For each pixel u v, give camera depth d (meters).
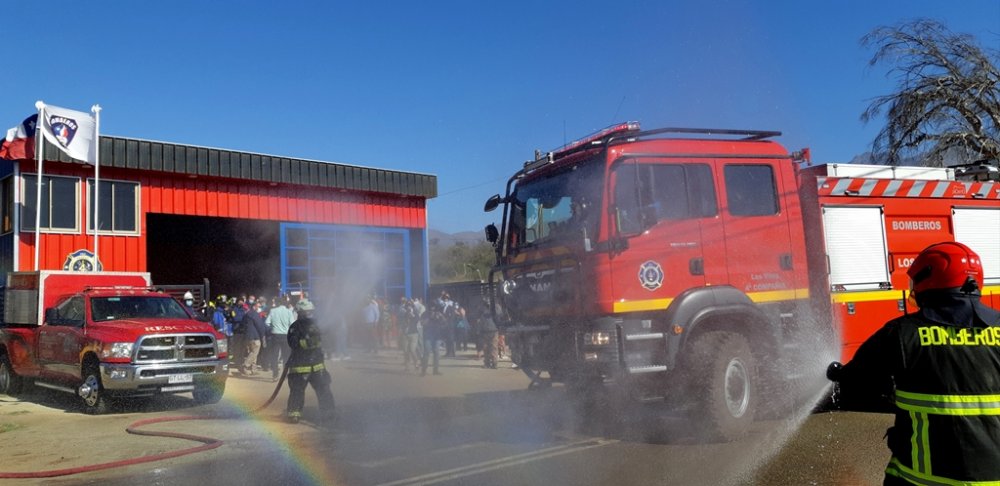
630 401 8.43
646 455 7.23
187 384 11.85
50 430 10.07
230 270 27.70
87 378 11.88
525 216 8.87
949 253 2.99
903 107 22.42
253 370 17.27
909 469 2.92
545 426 9.01
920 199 9.61
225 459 7.73
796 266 8.63
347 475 6.86
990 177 10.82
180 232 27.02
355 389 13.58
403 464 7.23
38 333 13.21
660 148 8.00
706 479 6.30
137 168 20.73
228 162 22.61
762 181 8.58
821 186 8.84
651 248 7.73
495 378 15.28
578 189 8.01
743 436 7.76
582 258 7.75
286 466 7.29
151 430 9.59
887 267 9.15
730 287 7.99
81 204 19.78
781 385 8.34
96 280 14.33
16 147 18.45
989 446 2.77
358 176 25.97
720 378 7.60
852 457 6.89
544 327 8.25
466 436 8.57
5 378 14.40
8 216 19.36
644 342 7.55
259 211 23.77
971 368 2.84
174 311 13.30
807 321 8.64
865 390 3.17
